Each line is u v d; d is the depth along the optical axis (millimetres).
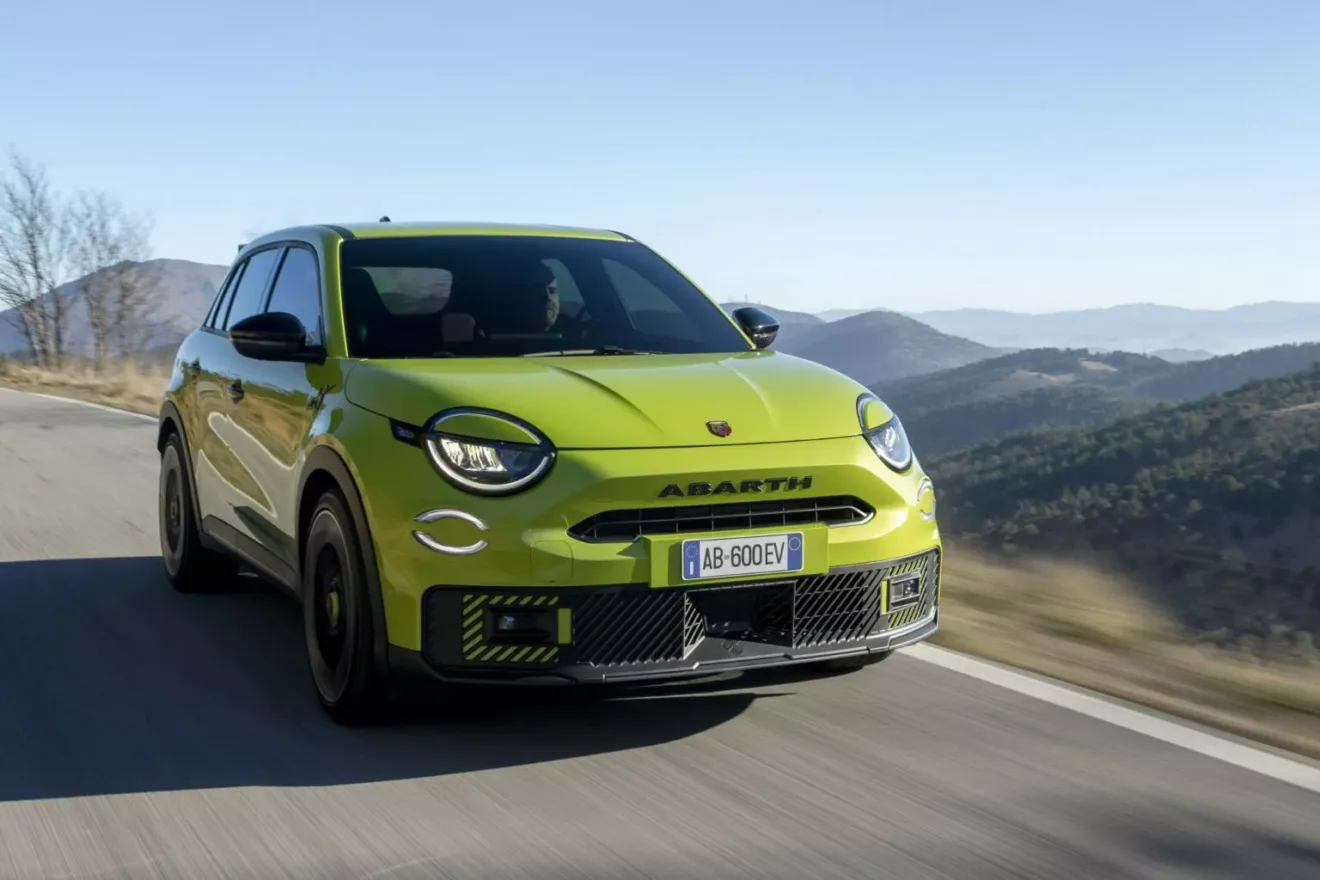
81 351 29891
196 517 5477
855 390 4027
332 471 3727
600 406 3582
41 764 3504
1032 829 3025
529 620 3381
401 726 3795
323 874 2771
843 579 3631
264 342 4117
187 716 3924
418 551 3406
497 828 3023
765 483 3521
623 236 5207
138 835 3000
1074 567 5711
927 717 3871
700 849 2900
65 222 29594
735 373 3982
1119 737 3693
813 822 3062
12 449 11219
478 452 3412
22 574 6121
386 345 4148
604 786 3299
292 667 4488
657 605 3430
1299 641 4566
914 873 2777
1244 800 3215
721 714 3891
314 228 4875
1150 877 2768
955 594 5586
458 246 4691
